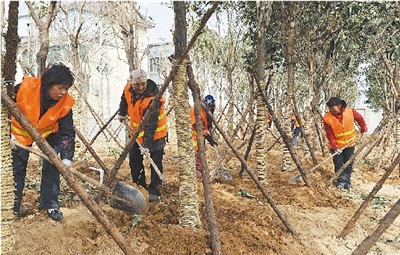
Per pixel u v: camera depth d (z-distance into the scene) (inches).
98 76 881.5
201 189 226.5
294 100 312.8
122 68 917.2
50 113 149.3
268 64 374.0
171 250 144.0
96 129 793.6
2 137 102.0
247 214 184.4
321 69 414.9
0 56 93.6
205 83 605.6
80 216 171.2
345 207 235.6
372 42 346.6
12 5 96.2
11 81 102.3
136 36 404.5
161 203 197.0
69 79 145.5
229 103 472.4
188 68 162.4
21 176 159.0
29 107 144.9
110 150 406.6
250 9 358.3
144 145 191.5
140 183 217.9
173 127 556.4
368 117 868.6
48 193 161.9
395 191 288.5
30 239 143.3
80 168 271.9
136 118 201.0
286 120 321.1
